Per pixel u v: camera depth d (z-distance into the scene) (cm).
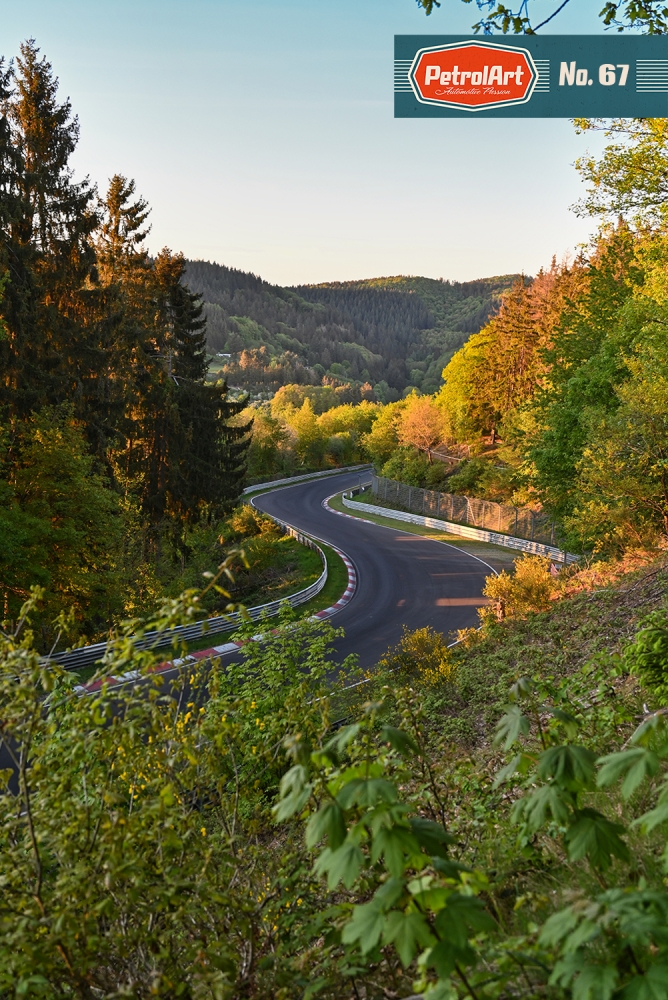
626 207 1686
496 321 6969
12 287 2452
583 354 2941
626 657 581
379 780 183
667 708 522
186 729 400
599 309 2950
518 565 2289
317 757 226
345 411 13212
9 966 240
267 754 422
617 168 1623
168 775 351
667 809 170
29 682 298
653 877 273
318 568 4166
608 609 1374
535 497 3192
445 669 1438
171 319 4653
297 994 284
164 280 4644
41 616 2159
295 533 5391
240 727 410
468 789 457
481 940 237
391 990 273
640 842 328
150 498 4053
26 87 3089
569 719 266
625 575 1733
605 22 769
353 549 4759
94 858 282
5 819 305
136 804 356
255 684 753
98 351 3002
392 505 6988
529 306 6531
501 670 1230
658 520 2069
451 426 7100
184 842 309
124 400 3244
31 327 2588
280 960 283
